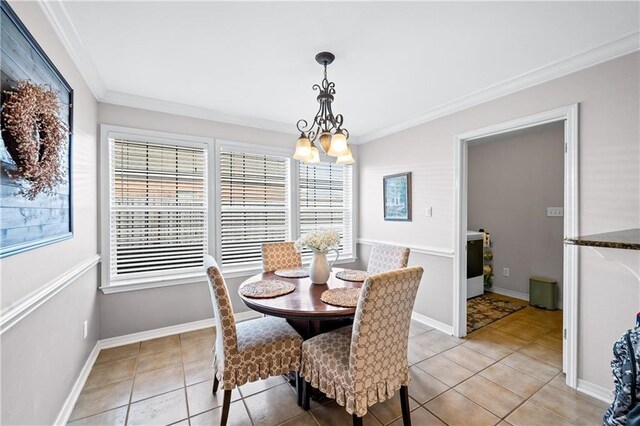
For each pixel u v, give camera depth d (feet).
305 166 12.84
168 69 7.25
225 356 5.38
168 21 5.39
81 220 6.85
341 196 14.03
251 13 5.18
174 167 9.84
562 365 7.61
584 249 6.56
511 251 14.05
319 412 5.94
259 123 11.25
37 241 4.37
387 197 12.33
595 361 6.39
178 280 9.57
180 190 9.95
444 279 9.89
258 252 11.49
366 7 5.03
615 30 5.64
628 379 3.14
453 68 7.19
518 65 7.03
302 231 12.71
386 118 10.97
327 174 13.56
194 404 6.14
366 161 13.67
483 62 6.89
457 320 9.44
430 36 5.87
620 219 6.07
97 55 6.56
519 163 13.78
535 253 13.21
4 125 3.55
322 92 6.74
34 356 4.44
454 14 5.21
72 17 5.22
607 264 6.24
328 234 7.44
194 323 9.97
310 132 7.02
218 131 10.55
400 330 5.23
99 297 8.53
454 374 7.25
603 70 6.30
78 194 6.63
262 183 11.62
